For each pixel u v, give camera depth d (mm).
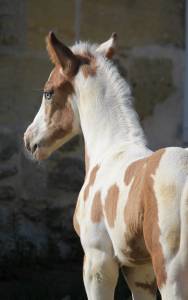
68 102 9375
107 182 8266
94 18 14883
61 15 14664
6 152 14328
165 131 15289
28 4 14453
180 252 7039
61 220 14602
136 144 8586
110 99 8969
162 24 15258
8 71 14367
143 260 7980
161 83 15242
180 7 15328
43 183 14516
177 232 7047
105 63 9125
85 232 8516
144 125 15172
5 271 13641
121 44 15039
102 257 8312
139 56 15125
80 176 14734
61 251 14508
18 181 14383
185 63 15375
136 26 15125
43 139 9609
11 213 14297
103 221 8250
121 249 7973
